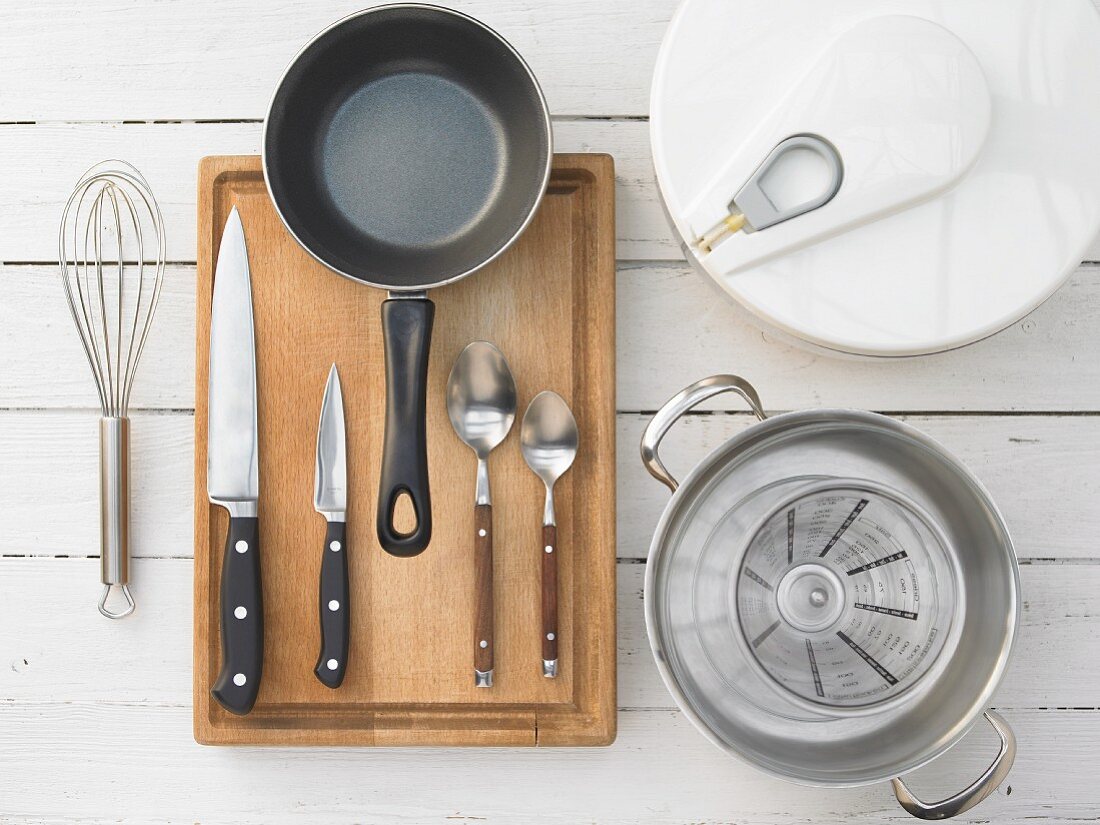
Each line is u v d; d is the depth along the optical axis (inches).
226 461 25.2
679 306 26.8
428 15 24.0
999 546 21.8
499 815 26.7
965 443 26.5
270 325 25.8
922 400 26.6
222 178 25.9
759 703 22.4
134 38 27.3
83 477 27.2
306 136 25.2
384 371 25.8
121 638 26.9
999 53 22.5
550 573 24.9
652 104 22.9
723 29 22.6
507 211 25.3
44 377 27.2
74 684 27.0
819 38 22.5
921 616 22.8
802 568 23.6
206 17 27.3
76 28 27.3
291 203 24.4
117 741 26.9
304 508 25.6
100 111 27.3
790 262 22.5
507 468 25.7
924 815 23.1
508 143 25.7
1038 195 22.3
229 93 27.3
